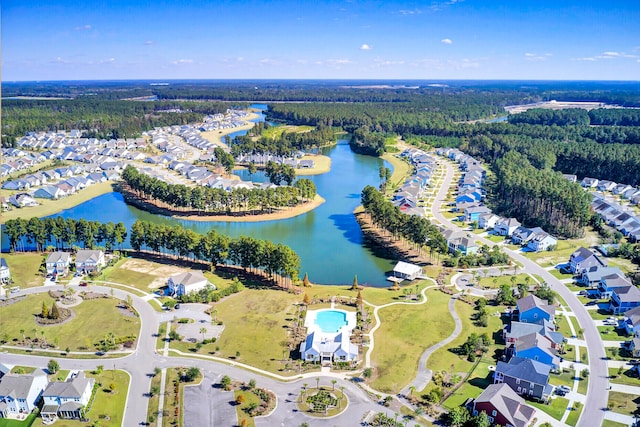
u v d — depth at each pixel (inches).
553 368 4451.3
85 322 5260.8
